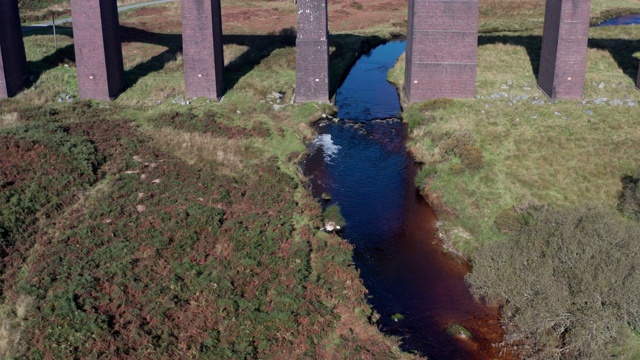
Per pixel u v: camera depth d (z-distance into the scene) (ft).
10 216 103.24
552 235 96.73
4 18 157.07
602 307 82.69
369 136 155.33
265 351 80.94
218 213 111.04
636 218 108.27
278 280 94.58
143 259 97.25
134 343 79.97
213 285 91.81
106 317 83.41
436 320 90.99
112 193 116.16
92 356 77.00
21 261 95.91
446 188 124.16
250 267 96.94
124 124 149.89
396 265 104.42
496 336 87.81
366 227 115.85
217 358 78.69
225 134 147.33
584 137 134.51
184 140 141.49
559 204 114.83
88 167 123.13
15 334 80.18
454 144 136.77
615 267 85.05
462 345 86.07
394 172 137.08
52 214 108.88
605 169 122.83
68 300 85.56
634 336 82.28
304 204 118.73
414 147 146.10
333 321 87.30
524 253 95.66
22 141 126.93
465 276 99.96
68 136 134.72
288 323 85.15
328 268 98.89
